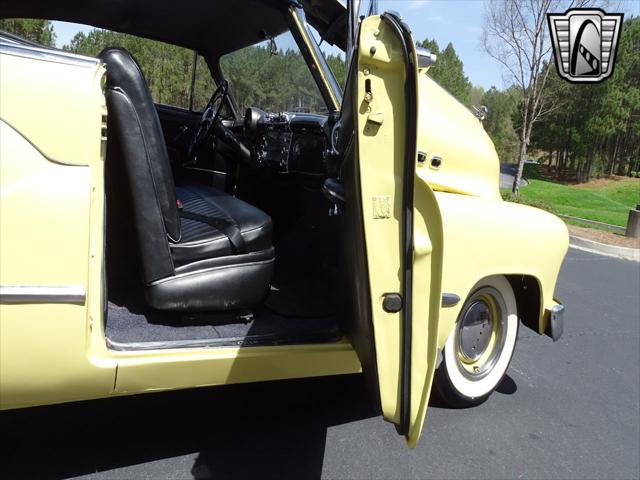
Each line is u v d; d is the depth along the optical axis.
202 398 2.96
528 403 3.34
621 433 3.10
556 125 36.28
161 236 2.17
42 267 1.70
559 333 3.12
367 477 2.46
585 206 20.88
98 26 3.68
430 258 2.07
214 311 2.38
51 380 1.79
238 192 3.95
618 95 33.91
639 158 41.03
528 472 2.64
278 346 2.31
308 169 3.21
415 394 2.06
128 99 2.02
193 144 3.65
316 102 3.04
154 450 2.48
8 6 3.22
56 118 1.75
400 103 1.95
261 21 3.22
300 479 2.39
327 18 2.79
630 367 4.08
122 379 1.96
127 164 2.07
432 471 2.56
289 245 3.41
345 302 2.37
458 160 2.93
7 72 1.72
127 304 2.45
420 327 2.07
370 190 1.96
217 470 2.38
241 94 3.96
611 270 7.89
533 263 2.94
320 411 2.95
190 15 3.48
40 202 1.70
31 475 2.24
